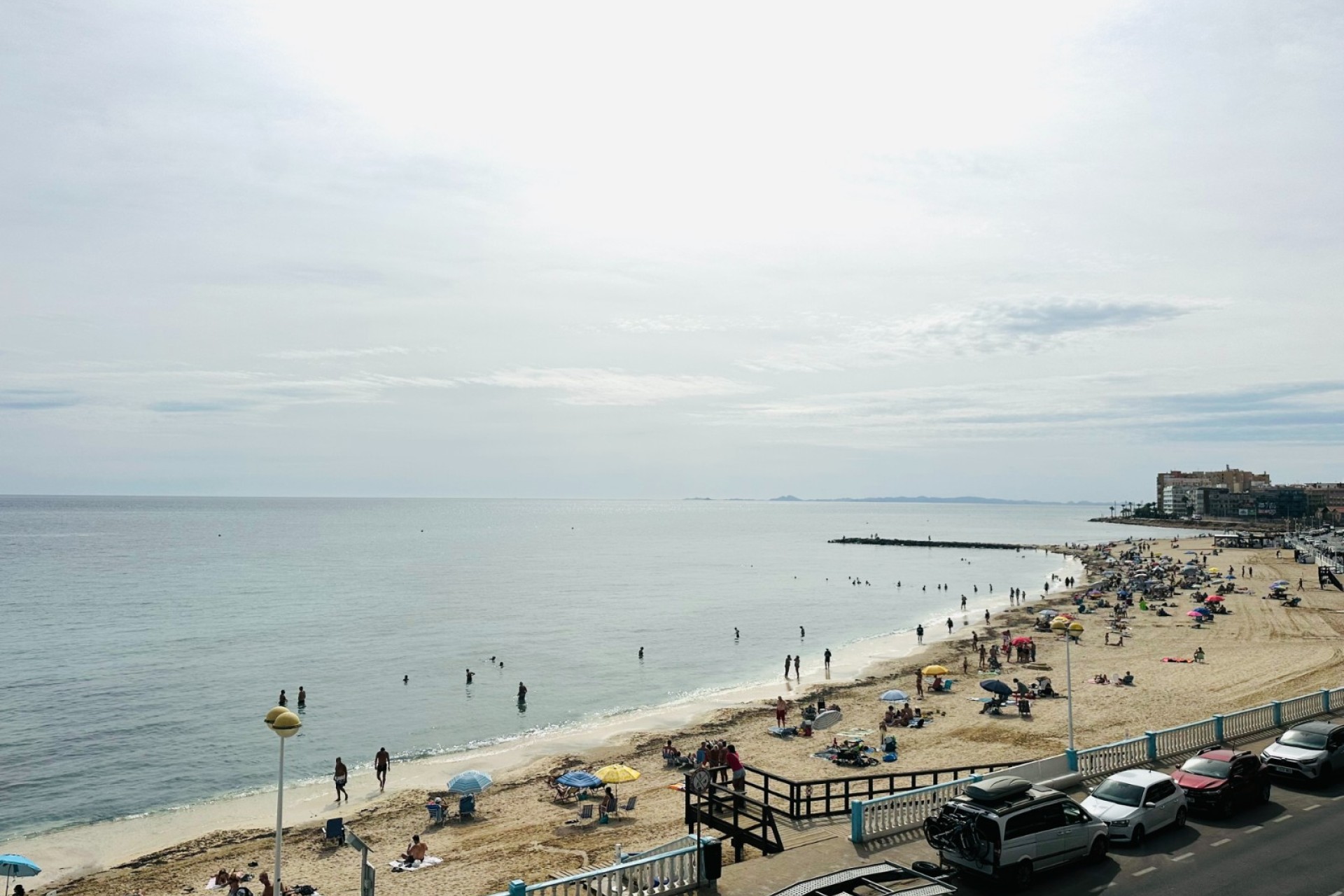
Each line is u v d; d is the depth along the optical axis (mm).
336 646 78375
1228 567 129500
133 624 90000
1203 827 21375
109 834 34625
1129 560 150375
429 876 27625
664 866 16547
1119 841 19953
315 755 46000
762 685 62562
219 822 35656
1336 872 18281
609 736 48406
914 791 20594
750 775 36875
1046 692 51562
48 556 173000
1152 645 69438
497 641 81562
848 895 12898
